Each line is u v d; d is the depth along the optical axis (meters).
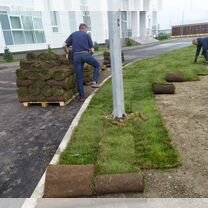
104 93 5.93
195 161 2.76
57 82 5.11
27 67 5.22
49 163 2.97
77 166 2.47
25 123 4.42
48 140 3.63
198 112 4.32
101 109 4.68
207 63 9.69
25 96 5.33
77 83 5.58
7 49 15.72
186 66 9.41
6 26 15.98
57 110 5.04
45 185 2.35
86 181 2.33
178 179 2.46
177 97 5.39
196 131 3.54
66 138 3.50
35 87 5.21
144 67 9.88
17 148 3.43
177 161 2.74
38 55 6.11
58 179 2.35
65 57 6.12
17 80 5.23
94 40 23.84
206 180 2.42
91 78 7.43
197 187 2.33
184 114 4.27
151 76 7.80
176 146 3.12
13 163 3.03
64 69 5.17
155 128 3.66
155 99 5.31
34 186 2.55
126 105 4.75
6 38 16.12
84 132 3.65
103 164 2.73
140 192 2.30
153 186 2.38
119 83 3.77
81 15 21.42
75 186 2.31
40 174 2.75
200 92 5.69
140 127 3.74
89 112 4.53
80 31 5.50
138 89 6.16
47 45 18.69
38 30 18.05
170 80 7.04
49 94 5.20
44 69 5.07
